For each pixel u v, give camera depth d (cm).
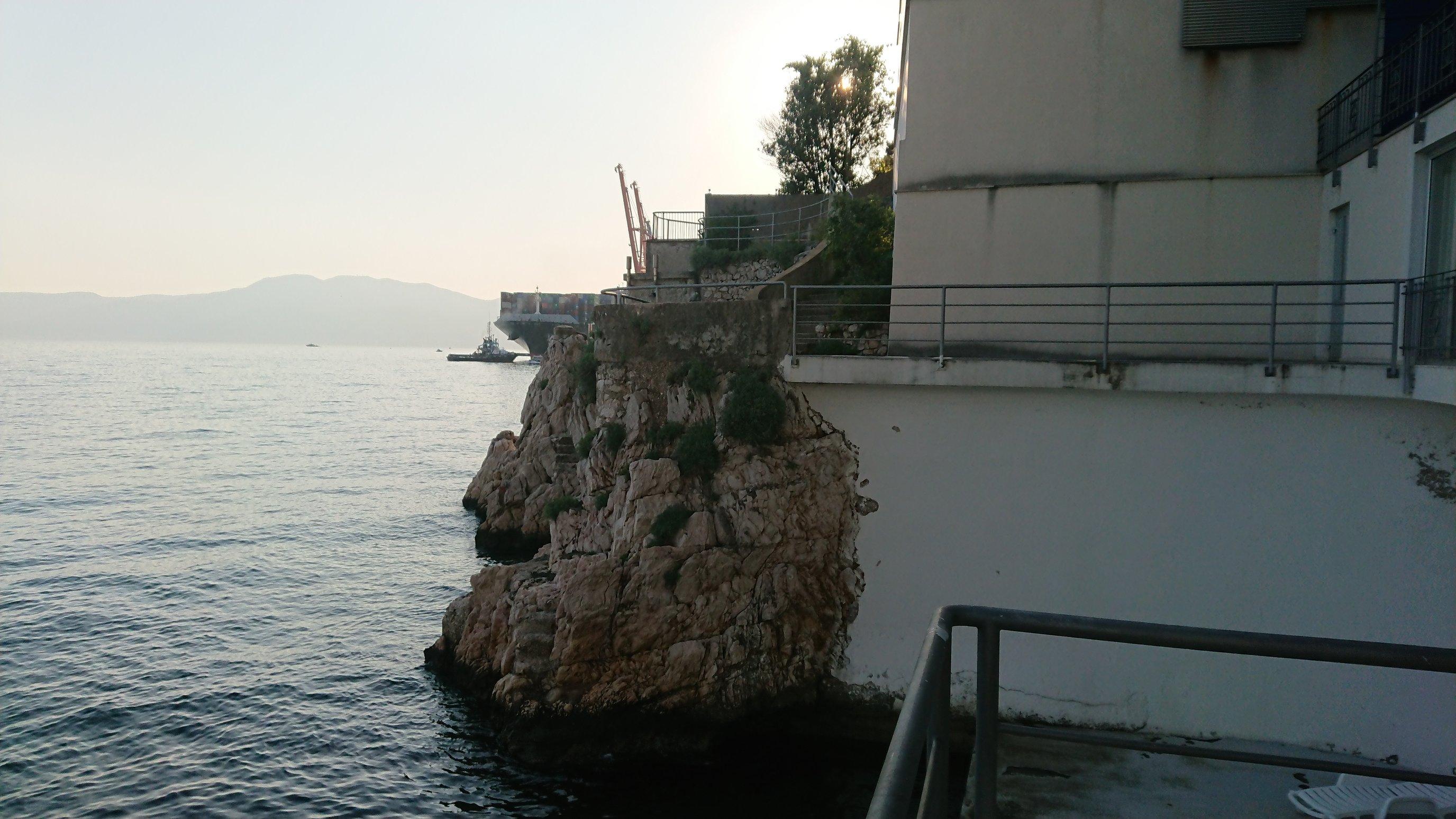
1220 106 1680
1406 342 1327
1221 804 1079
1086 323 1678
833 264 2575
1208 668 1516
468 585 3172
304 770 1836
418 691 2198
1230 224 1677
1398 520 1418
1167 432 1517
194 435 7931
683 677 1741
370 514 4453
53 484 5269
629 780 1692
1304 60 1647
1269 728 1491
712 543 1770
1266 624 1481
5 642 2572
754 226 3703
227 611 2875
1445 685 1413
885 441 1681
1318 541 1457
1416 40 1345
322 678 2298
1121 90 1719
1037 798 1089
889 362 1627
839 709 1723
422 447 7356
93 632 2664
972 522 1630
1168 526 1522
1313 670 1470
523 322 16238
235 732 2006
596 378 2550
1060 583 1581
